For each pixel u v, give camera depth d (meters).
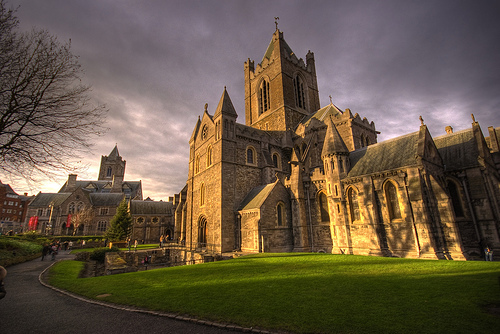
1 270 8.21
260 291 11.41
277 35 58.69
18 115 14.69
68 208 88.06
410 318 7.79
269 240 31.95
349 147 40.66
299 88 60.75
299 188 34.88
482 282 11.03
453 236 22.94
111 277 17.70
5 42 13.41
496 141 29.42
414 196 24.84
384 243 27.53
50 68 14.79
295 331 7.36
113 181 113.06
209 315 8.88
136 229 74.94
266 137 44.97
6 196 105.44
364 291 10.70
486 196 24.47
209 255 30.94
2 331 8.30
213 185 39.44
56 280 17.33
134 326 8.45
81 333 8.05
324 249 32.69
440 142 31.17
